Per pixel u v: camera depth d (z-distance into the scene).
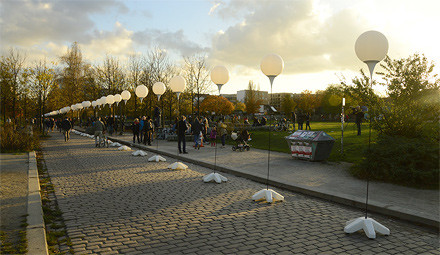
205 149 15.98
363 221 4.72
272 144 17.28
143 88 16.64
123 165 11.38
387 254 4.00
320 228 4.93
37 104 34.81
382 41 5.50
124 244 4.23
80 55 45.38
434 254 4.02
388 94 9.38
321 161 11.27
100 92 40.12
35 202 5.97
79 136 29.84
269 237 4.53
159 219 5.29
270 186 8.06
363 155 8.62
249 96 87.44
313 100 86.75
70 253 3.93
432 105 8.62
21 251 3.73
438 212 5.37
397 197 6.41
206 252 3.98
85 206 6.07
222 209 5.90
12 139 15.28
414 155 7.65
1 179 8.26
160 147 17.09
